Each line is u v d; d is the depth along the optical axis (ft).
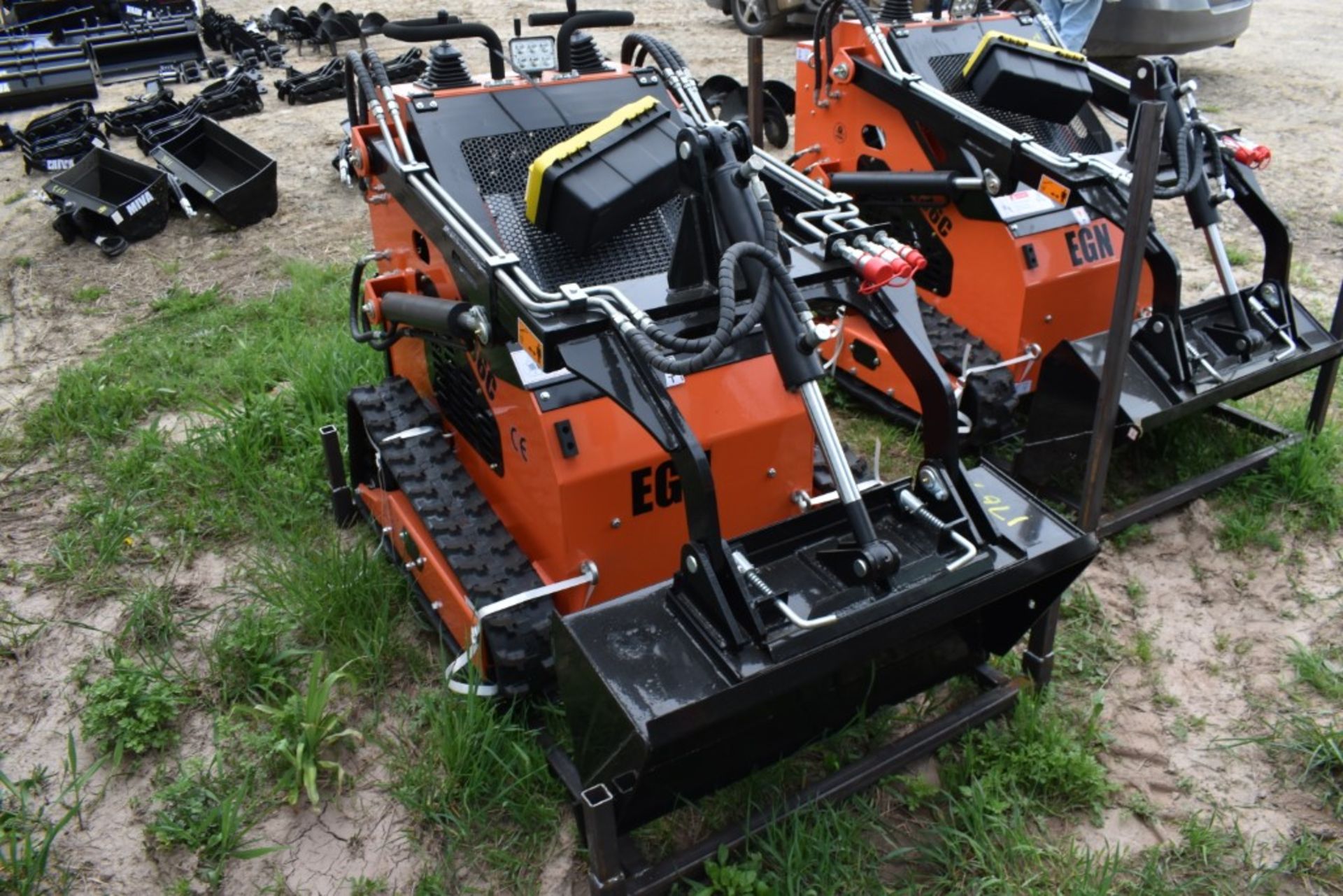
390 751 9.84
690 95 11.28
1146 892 8.45
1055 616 9.84
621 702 7.13
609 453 9.11
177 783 9.51
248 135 27.53
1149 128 8.07
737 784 9.28
